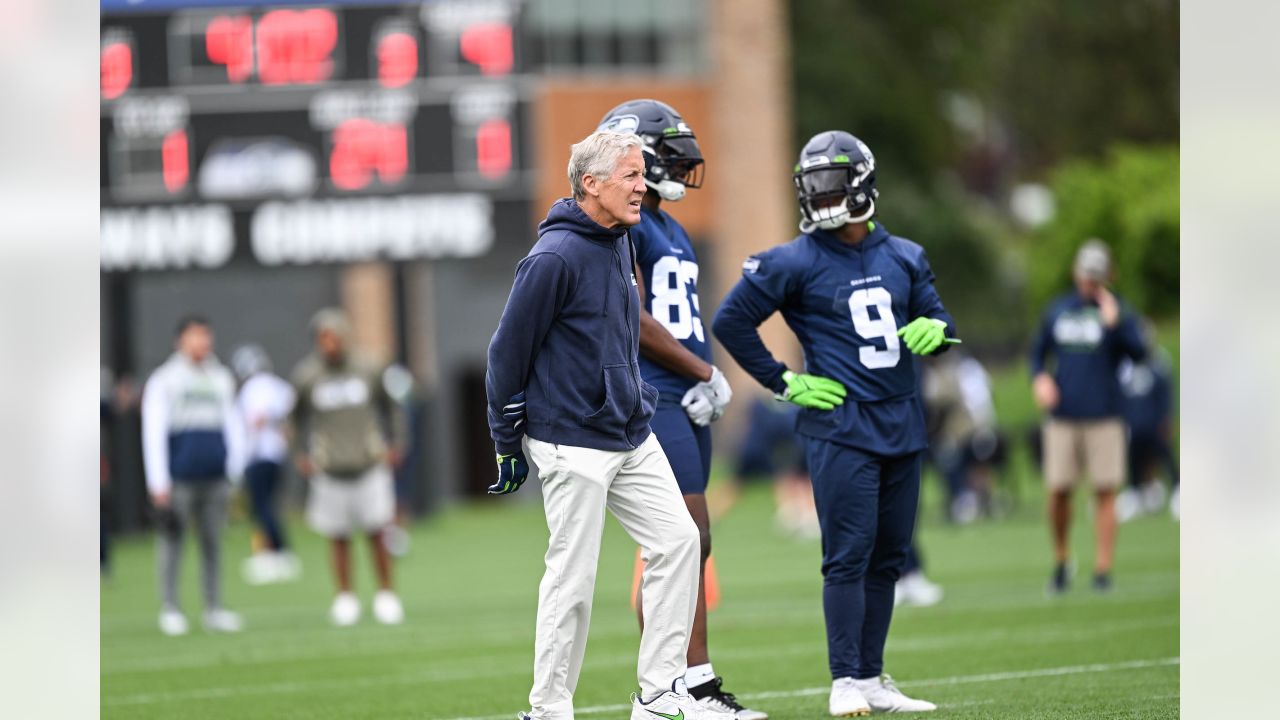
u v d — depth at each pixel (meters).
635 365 20.73
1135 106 160.38
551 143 99.81
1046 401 40.69
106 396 59.75
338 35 75.12
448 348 104.19
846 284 23.41
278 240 75.56
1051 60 160.75
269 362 102.94
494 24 75.19
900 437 23.23
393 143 75.50
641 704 20.66
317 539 78.81
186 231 75.38
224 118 75.06
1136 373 67.00
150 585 57.06
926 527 68.44
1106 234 113.81
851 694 23.03
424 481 85.38
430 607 45.88
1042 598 39.72
